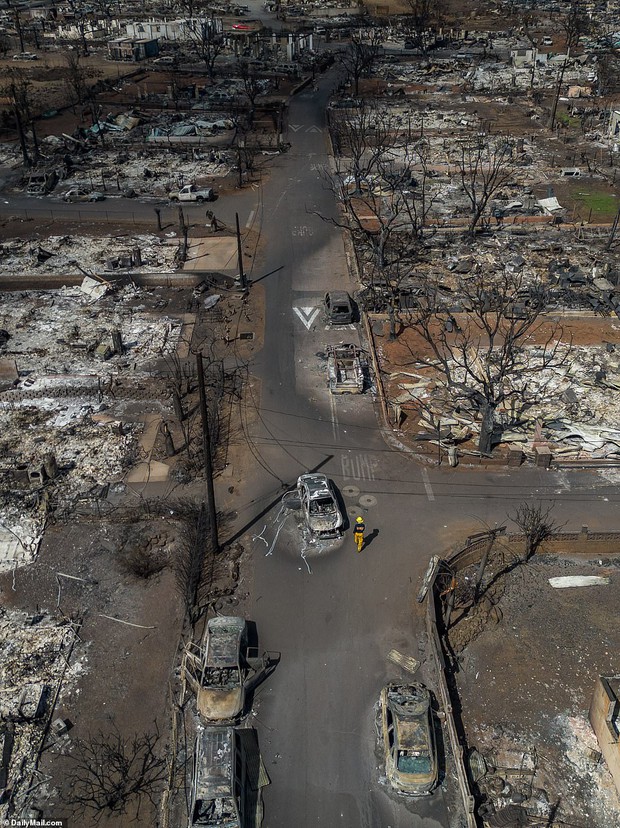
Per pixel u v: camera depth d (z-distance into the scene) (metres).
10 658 27.72
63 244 65.38
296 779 23.30
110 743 24.64
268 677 26.64
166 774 23.69
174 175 83.88
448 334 50.09
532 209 70.69
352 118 103.81
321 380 45.38
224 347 49.03
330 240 65.88
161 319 52.78
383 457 38.56
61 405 43.16
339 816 22.30
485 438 37.88
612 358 47.16
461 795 22.88
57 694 26.34
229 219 71.00
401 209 67.94
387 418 41.50
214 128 98.50
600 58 135.75
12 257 62.78
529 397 43.25
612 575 31.80
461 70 135.00
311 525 32.75
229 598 29.88
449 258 61.47
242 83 124.25
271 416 41.94
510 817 22.33
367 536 33.25
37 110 108.00
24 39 162.50
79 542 33.28
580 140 95.19
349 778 23.34
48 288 58.09
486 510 34.88
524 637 28.73
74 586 30.94
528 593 30.84
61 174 82.62
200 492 36.06
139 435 40.41
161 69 136.00
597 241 64.75
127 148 92.88
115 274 58.97
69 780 23.56
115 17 184.25
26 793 23.17
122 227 69.50
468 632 28.84
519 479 37.03
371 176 80.75
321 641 28.03
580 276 55.81
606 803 22.94
